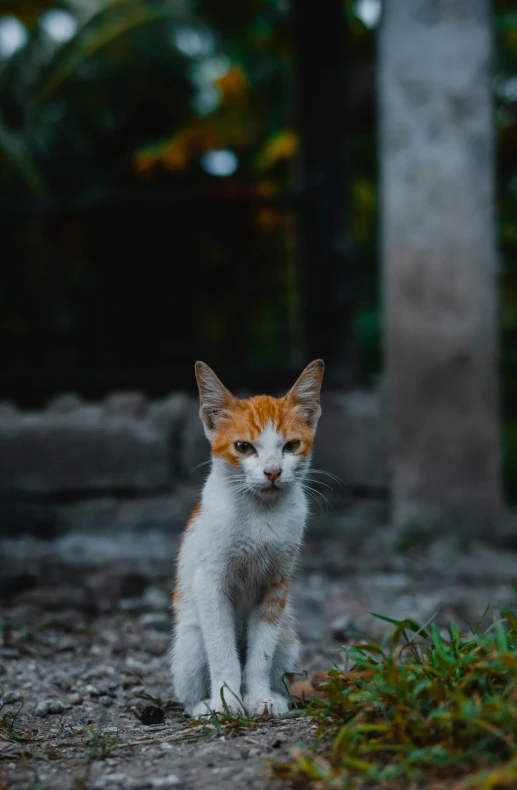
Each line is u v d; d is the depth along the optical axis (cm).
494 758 264
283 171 1321
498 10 1250
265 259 1127
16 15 1178
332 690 346
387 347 834
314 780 278
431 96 823
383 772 269
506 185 1300
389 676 316
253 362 1189
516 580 699
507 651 299
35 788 286
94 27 1228
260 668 397
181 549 439
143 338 1045
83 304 1236
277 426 408
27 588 665
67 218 1055
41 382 959
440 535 806
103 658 515
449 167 820
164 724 391
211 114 1420
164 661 512
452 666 316
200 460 896
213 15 1296
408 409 823
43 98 1247
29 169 1181
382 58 837
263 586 408
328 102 952
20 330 1195
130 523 871
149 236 1045
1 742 352
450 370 816
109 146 1416
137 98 1402
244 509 395
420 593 666
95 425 890
